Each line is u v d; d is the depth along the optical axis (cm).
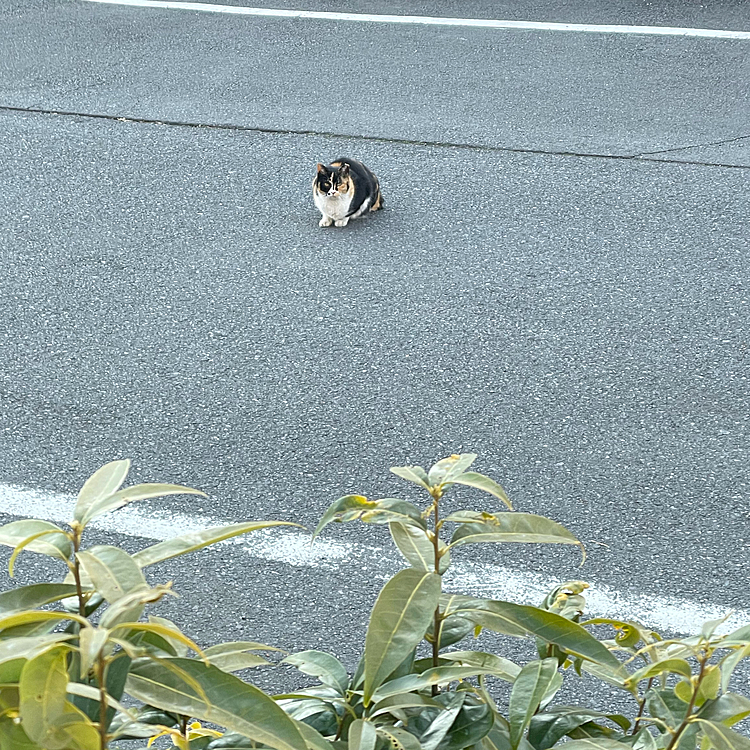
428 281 500
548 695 129
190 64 771
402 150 644
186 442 382
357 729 110
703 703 116
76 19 866
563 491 354
